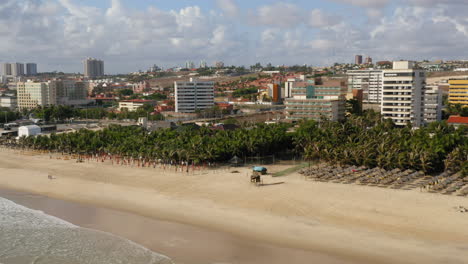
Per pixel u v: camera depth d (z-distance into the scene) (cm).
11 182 10675
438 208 7681
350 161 11169
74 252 6228
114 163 12962
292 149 14362
